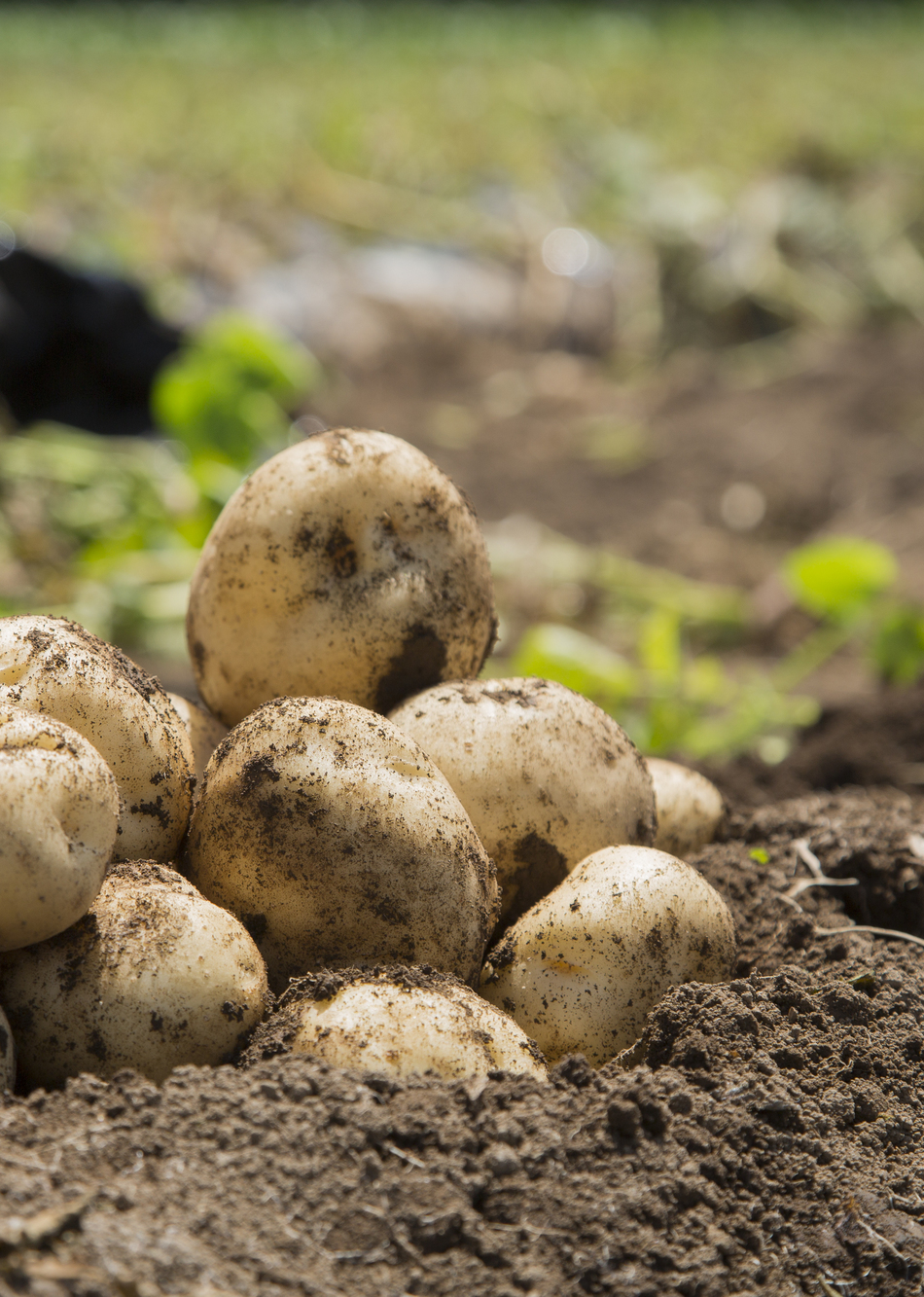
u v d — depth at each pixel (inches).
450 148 189.2
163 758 36.3
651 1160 34.3
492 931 37.1
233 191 161.3
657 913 36.6
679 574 93.6
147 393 97.7
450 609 38.4
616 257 165.9
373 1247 32.9
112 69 226.8
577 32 280.7
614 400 135.6
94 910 34.9
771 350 147.8
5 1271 31.8
